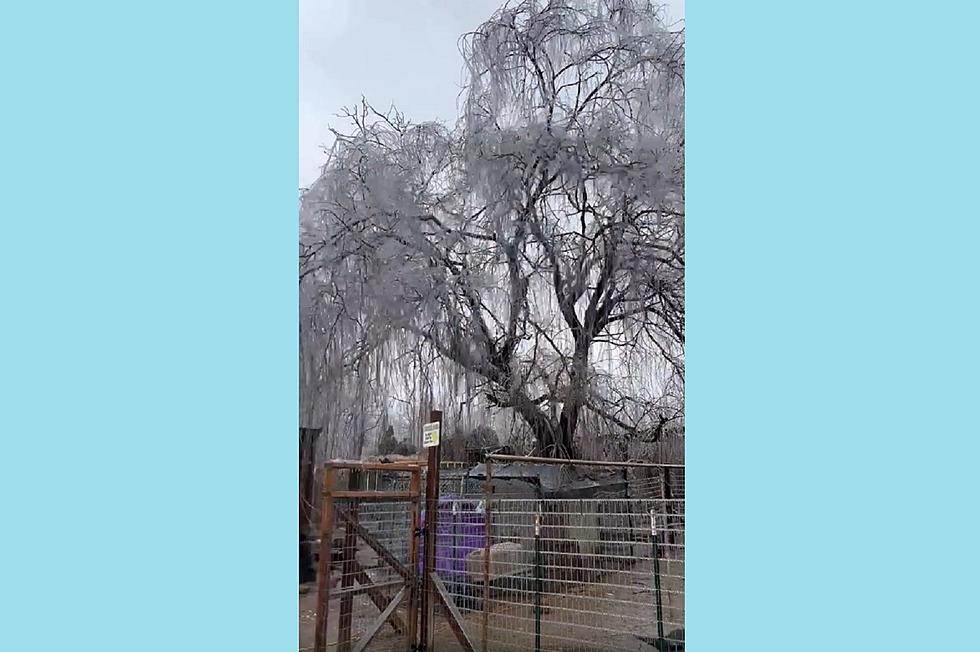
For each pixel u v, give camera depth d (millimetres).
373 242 4902
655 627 3812
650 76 4625
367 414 4707
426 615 4113
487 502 4215
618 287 4488
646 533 3959
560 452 4434
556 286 4598
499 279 4691
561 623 3932
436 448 4301
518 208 4727
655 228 4469
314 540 4500
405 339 4754
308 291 4918
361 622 4137
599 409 4410
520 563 4078
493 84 4879
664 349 4332
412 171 4941
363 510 4242
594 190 4621
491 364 4617
